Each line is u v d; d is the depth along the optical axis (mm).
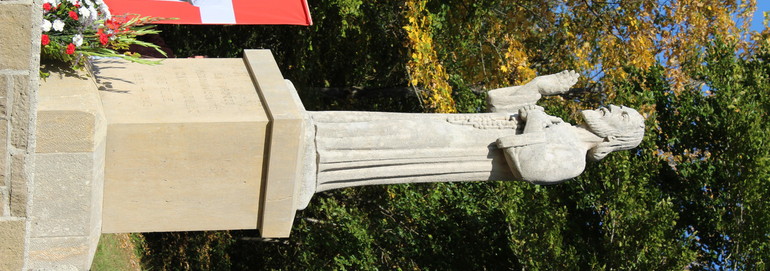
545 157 8328
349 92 21516
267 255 22578
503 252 17719
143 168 7211
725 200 15664
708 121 16172
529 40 21906
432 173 8430
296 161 7398
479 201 18016
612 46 20719
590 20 21406
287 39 20359
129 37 7461
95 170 6785
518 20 21172
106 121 6902
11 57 5848
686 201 16484
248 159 7363
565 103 20750
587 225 16781
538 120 8445
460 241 18031
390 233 18844
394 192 18906
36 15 5852
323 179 8164
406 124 8297
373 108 22359
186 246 21641
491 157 8484
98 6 7180
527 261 15812
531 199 15961
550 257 15445
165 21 9180
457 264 18062
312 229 19719
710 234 16281
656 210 15031
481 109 18594
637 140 8914
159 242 21000
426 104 18188
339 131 8094
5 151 6039
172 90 7539
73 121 6527
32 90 5961
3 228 6215
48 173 6652
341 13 17141
